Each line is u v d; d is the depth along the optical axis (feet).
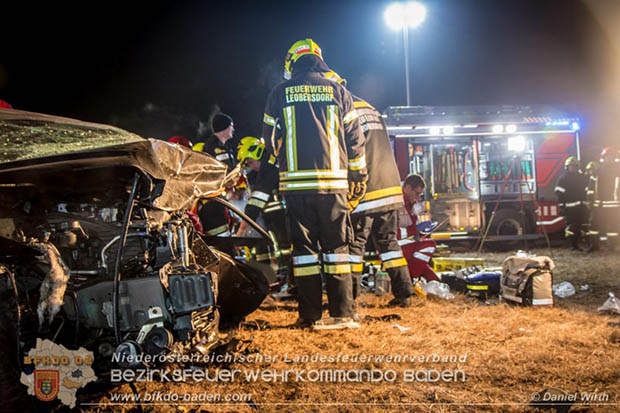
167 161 9.62
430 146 40.83
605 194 37.47
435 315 16.25
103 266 9.27
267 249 21.20
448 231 41.11
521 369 10.80
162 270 8.85
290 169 14.55
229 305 14.23
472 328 14.24
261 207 15.88
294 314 17.04
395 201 17.06
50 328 8.64
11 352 7.51
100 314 8.76
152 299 8.71
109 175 9.12
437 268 25.57
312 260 14.74
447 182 40.96
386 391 9.75
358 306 18.11
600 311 16.52
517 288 17.38
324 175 14.43
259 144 21.18
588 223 38.93
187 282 8.84
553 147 42.06
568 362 11.20
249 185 22.31
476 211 41.37
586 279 23.88
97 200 9.82
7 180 8.28
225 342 11.53
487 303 18.35
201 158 10.83
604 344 12.48
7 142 8.96
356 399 9.45
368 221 16.93
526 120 41.57
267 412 8.96
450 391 9.75
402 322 15.30
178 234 9.55
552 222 41.93
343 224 14.79
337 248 14.76
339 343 12.91
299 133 14.55
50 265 8.23
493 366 10.96
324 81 15.02
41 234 9.16
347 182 15.06
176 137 18.54
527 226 42.09
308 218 14.74
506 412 8.83
